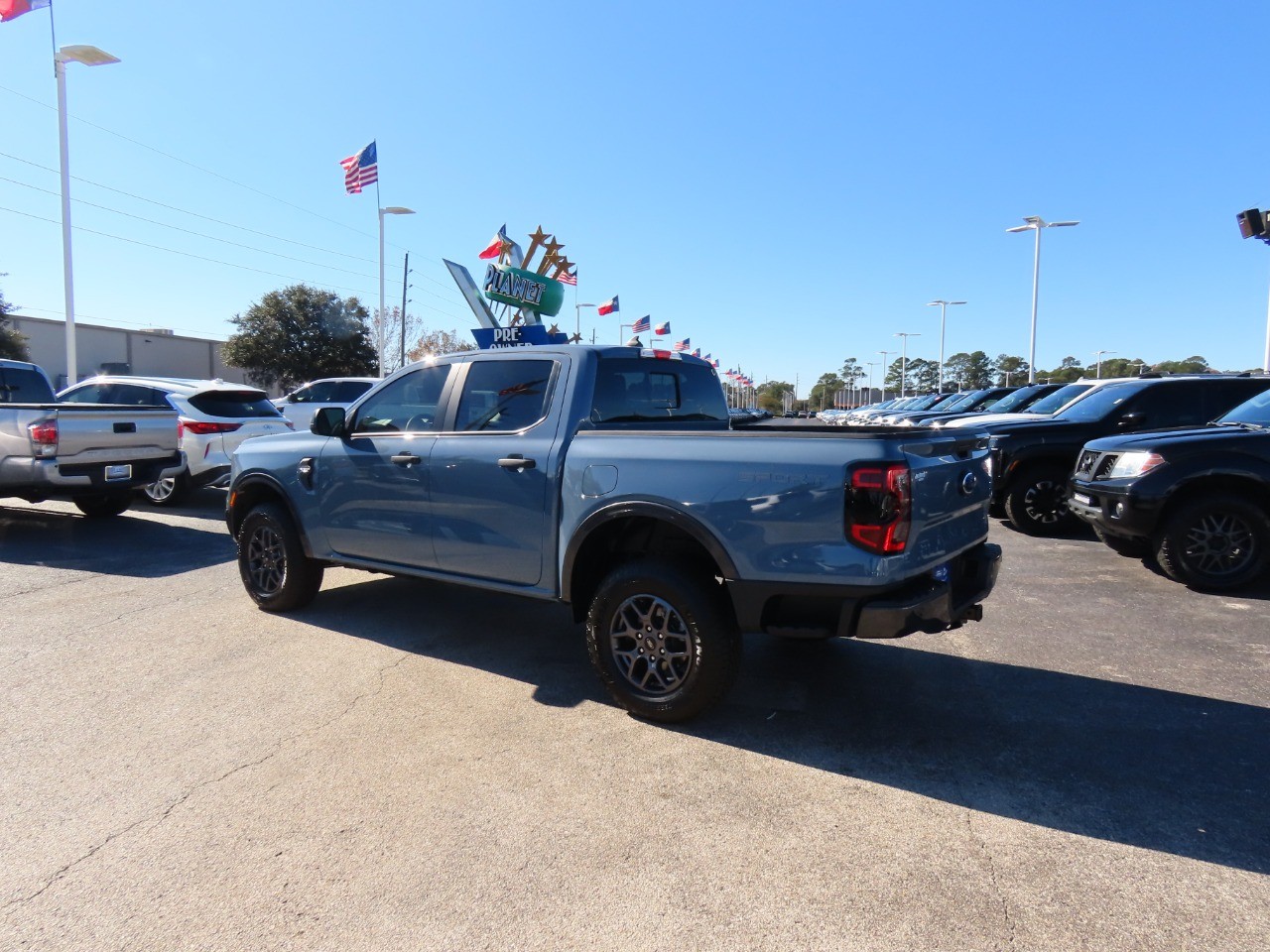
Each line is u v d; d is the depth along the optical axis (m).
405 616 5.50
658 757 3.41
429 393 4.72
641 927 2.32
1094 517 6.66
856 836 2.79
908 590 3.33
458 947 2.24
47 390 9.54
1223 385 8.49
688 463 3.53
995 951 2.21
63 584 6.42
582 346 4.27
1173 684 4.20
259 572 5.66
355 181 26.95
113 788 3.13
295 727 3.69
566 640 4.99
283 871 2.59
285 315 46.50
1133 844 2.73
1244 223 11.06
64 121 18.59
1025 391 16.20
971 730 3.67
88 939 2.27
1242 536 5.93
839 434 3.31
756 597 3.38
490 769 3.29
